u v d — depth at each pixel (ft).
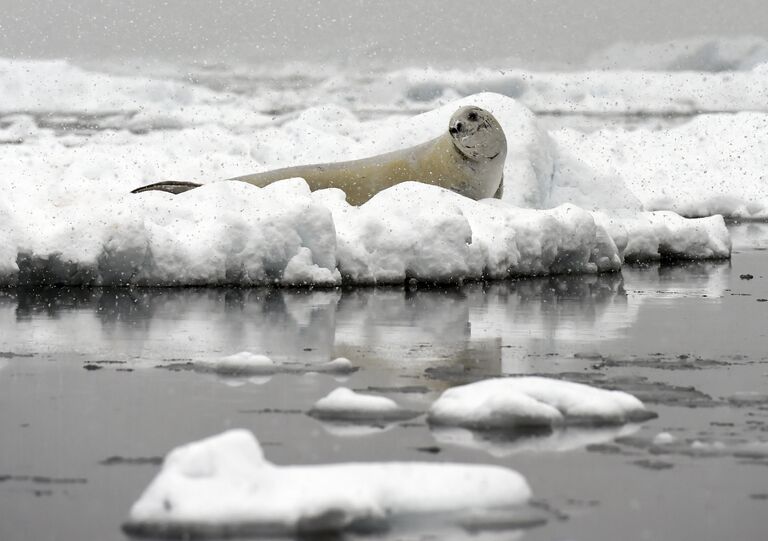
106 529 63.57
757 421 86.22
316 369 102.83
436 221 161.48
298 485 64.75
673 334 122.31
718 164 343.26
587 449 78.89
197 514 62.44
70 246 153.17
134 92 495.41
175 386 96.32
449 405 85.92
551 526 64.49
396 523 64.18
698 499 69.15
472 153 187.01
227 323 126.00
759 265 192.24
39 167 252.01
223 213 159.43
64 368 103.09
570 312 136.87
